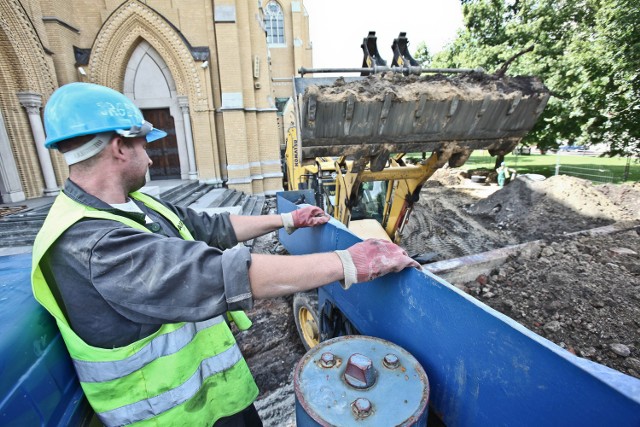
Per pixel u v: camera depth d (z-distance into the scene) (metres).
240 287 1.01
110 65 10.05
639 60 9.24
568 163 20.14
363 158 2.65
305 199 5.33
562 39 12.58
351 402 1.07
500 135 2.57
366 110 2.19
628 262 4.34
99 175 1.16
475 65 14.73
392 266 1.24
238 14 10.76
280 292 1.08
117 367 1.11
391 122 2.29
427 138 2.44
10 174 7.46
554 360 0.83
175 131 11.41
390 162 4.02
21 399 0.87
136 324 1.10
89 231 1.02
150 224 1.27
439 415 1.28
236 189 11.32
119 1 9.71
